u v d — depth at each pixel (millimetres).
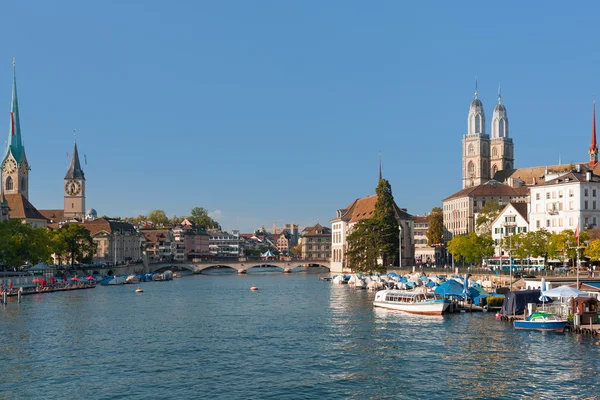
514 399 53781
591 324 81938
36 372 64188
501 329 86875
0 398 55031
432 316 103312
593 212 163000
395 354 71688
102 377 62094
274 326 95062
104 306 127000
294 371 64250
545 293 88625
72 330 91500
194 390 57344
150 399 54625
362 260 197500
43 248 175375
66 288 173250
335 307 122125
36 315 109812
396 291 118125
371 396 55156
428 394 55500
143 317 107438
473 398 54219
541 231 152500
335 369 64938
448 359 68500
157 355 72562
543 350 71500
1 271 170625
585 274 133000
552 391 55656
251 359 70125
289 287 186875
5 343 80438
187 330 91500
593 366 63656
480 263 195875
